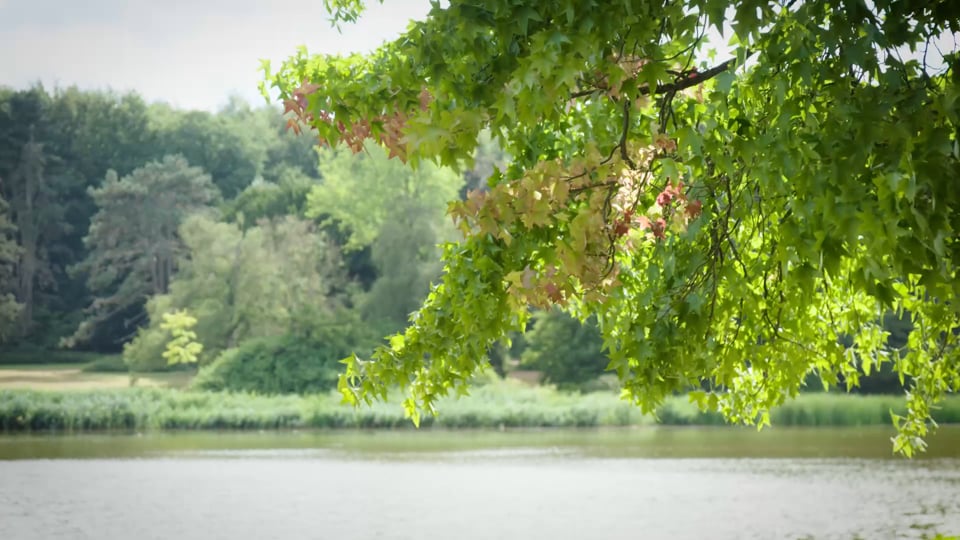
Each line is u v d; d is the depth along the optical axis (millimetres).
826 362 7816
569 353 64688
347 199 80500
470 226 5285
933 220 3844
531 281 5594
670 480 25562
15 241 93750
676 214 5867
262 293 69375
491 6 4656
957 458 29734
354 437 41844
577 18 4449
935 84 4215
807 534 17984
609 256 5520
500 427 47594
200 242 72875
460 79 5035
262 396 60562
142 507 21781
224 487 25047
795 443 35938
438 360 6863
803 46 4168
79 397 51781
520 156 6582
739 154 4668
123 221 89562
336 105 5773
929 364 8422
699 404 6336
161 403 50406
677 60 5633
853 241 3979
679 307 5613
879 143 4078
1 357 84812
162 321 72062
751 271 6438
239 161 113000
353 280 87000
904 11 3938
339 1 6996
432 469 28766
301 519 20250
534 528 19078
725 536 17984
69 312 94000
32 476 27359
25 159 96625
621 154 5309
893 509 20359
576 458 31531
